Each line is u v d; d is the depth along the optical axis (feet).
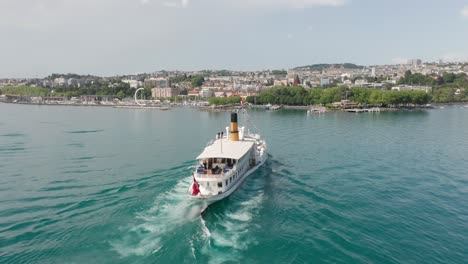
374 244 128.16
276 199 172.45
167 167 239.71
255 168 218.79
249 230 137.80
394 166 244.63
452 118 617.21
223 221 145.79
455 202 171.32
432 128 466.29
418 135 398.83
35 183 204.85
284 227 141.08
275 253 121.29
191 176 209.67
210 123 581.53
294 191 185.26
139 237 130.21
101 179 210.59
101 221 144.77
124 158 276.21
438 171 230.89
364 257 119.34
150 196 173.27
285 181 203.82
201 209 154.81
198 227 138.10
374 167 241.35
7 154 296.10
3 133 429.38
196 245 124.77
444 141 353.72
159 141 371.35
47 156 286.66
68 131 458.09
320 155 282.56
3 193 185.68
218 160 183.93
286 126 498.69
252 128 475.72
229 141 219.61
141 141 371.35
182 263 114.01
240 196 175.52
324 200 171.94
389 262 116.78
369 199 174.40
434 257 119.96
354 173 224.33
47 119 643.45
